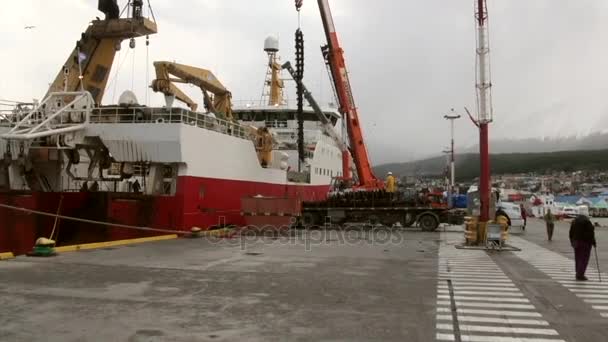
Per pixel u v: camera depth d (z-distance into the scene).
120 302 7.63
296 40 31.89
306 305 7.62
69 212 19.20
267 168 27.77
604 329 6.39
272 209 21.81
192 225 19.81
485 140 16.39
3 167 20.19
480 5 15.93
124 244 16.41
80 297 7.94
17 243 17.92
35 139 20.19
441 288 9.21
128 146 19.36
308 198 33.38
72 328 6.12
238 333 6.03
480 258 14.10
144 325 6.32
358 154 32.06
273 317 6.84
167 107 19.67
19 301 7.57
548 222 21.62
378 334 6.06
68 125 19.52
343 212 26.42
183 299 7.93
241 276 10.27
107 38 26.12
